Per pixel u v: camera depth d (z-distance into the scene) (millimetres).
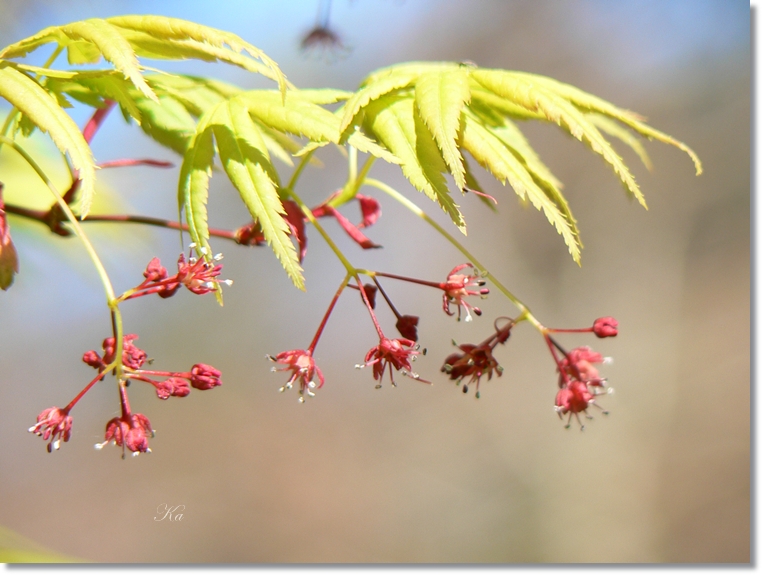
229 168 1605
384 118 1692
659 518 7926
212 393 9195
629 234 9227
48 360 7949
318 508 8562
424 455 8875
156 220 2191
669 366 8633
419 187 1575
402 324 1814
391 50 9750
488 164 1642
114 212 3516
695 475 8008
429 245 9648
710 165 8961
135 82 1479
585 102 1762
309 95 1797
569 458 8461
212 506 8477
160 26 1597
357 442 9156
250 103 1719
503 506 8320
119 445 1576
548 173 1963
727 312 8641
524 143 2004
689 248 9047
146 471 8547
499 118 1931
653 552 7750
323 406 9438
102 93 1730
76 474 8102
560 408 1832
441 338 9383
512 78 1768
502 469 8570
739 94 8695
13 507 7578
